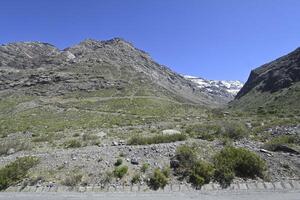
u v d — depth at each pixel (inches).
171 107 5319.9
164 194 685.3
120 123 2337.6
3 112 4490.7
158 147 895.1
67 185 756.6
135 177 754.2
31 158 876.6
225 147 855.7
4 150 1181.1
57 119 3137.3
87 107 4702.3
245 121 1785.2
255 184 709.9
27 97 6387.8
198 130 1310.3
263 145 939.3
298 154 839.1
